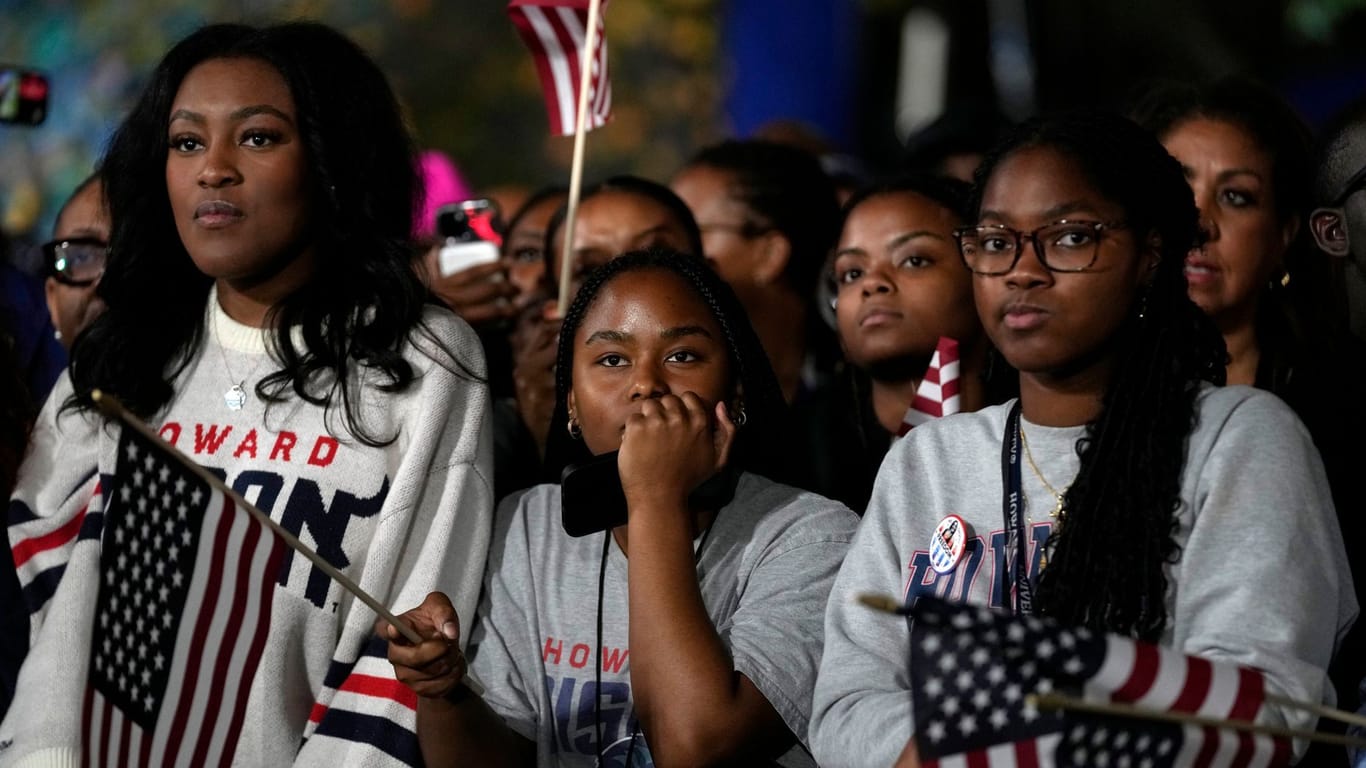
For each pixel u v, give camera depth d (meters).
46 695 10.97
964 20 31.19
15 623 12.07
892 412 14.25
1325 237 12.27
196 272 11.82
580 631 10.79
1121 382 9.37
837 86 34.66
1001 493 9.55
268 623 9.95
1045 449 9.54
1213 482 8.96
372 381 11.18
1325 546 8.85
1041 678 8.12
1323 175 12.23
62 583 11.23
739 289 16.69
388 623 9.71
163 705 9.72
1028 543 9.35
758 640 10.19
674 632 9.89
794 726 10.02
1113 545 9.05
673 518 10.17
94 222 15.38
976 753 8.10
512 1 15.05
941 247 13.92
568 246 14.17
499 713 10.64
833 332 16.81
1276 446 8.98
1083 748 8.10
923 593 9.48
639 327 10.86
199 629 9.77
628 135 37.22
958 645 8.16
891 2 33.91
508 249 17.67
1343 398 11.36
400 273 11.48
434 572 10.91
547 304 15.02
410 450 11.02
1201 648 8.62
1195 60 30.23
